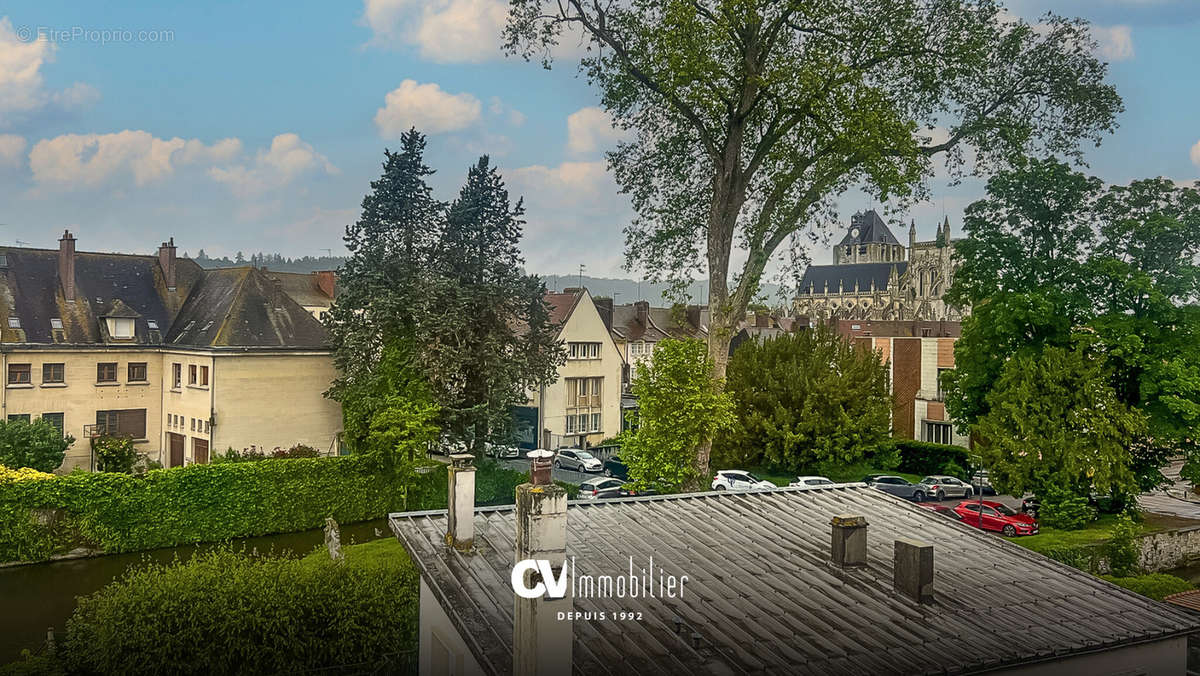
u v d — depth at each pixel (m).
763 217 35.62
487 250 44.44
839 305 165.50
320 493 39.41
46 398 42.47
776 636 12.24
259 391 44.50
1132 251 37.66
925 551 13.95
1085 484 35.66
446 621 14.63
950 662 11.62
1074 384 35.66
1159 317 36.06
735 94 34.28
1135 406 36.44
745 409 47.75
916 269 148.62
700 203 38.25
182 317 48.50
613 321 79.31
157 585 18.66
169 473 35.41
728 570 14.92
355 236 43.72
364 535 38.28
